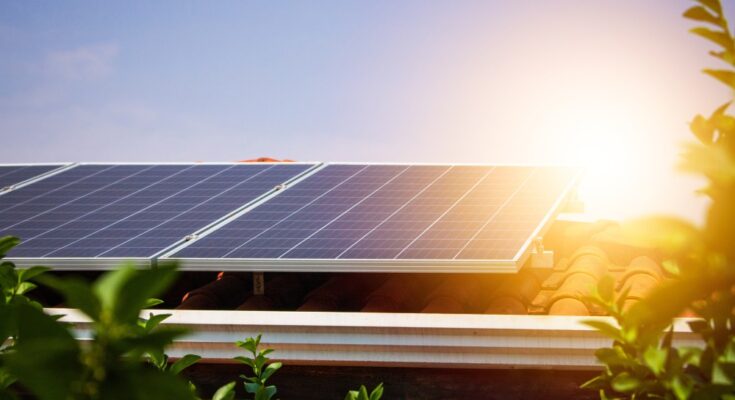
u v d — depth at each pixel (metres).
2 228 9.50
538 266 8.64
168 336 0.82
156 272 0.79
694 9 1.24
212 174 11.61
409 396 6.29
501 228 8.74
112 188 11.03
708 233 0.95
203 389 6.52
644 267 9.33
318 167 11.88
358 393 2.62
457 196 10.16
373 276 9.78
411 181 10.95
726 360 1.25
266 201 10.09
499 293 8.60
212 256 8.12
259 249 8.30
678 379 1.34
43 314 0.78
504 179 10.95
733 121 1.25
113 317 0.79
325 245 8.39
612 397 1.58
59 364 0.75
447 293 8.59
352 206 9.82
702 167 1.01
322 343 6.13
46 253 8.52
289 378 6.45
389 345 6.07
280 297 9.00
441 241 8.38
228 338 6.17
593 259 9.67
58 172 11.97
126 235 9.02
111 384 0.77
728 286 0.95
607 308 1.52
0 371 1.21
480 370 6.26
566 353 5.88
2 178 11.99
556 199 9.87
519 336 5.89
